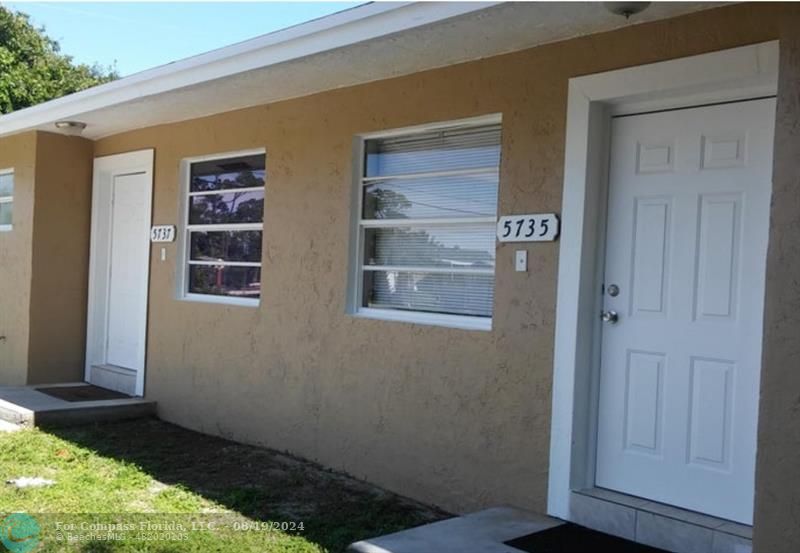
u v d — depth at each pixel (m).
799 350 3.04
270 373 6.48
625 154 4.41
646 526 4.04
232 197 7.16
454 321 5.19
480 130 5.15
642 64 4.15
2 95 15.85
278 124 6.50
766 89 3.87
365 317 5.73
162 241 7.70
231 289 7.16
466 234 5.21
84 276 8.80
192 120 7.40
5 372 8.84
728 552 3.73
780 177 3.11
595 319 4.47
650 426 4.25
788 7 3.11
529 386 4.62
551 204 4.56
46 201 8.49
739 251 3.95
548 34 4.41
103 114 7.32
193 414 7.25
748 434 3.87
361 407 5.68
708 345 4.04
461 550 3.88
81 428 7.11
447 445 5.06
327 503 5.08
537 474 4.56
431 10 4.11
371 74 5.47
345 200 5.89
